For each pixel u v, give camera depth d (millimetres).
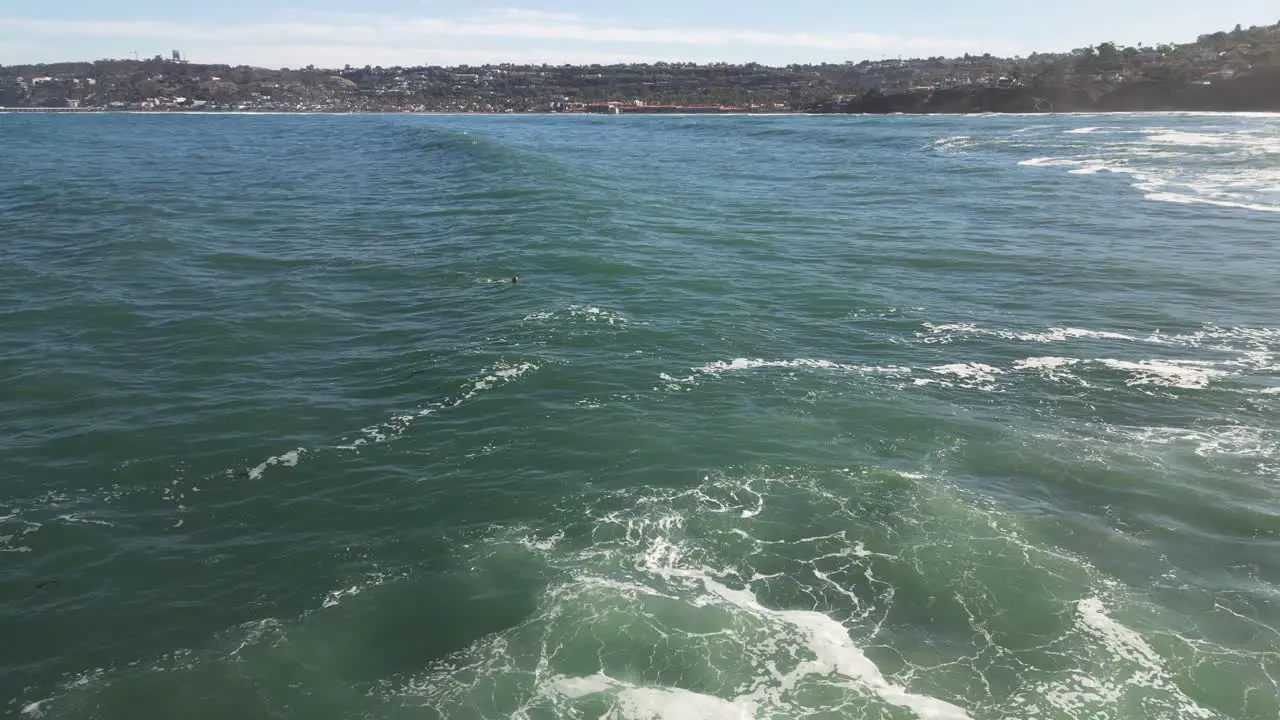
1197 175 54250
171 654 11281
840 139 98688
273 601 12352
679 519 14211
